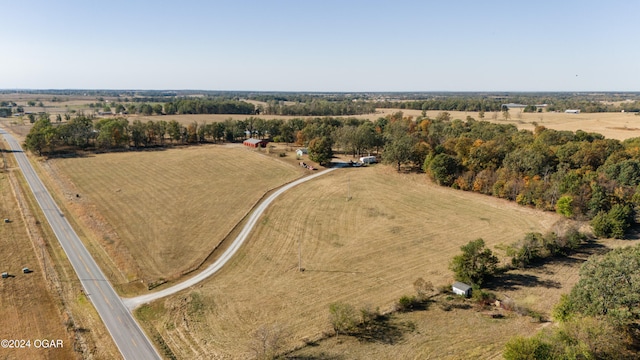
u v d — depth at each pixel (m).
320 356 42.03
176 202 93.50
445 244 70.75
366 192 101.94
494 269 57.25
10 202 90.88
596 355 37.50
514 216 83.44
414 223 80.88
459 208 89.38
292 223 81.56
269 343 42.88
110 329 47.53
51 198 95.44
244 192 101.94
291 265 64.12
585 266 45.50
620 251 48.03
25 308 50.62
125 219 82.19
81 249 69.00
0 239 70.75
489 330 45.66
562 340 37.84
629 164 88.12
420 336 44.97
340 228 78.88
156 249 69.12
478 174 101.00
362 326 47.38
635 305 40.75
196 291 56.38
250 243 72.56
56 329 46.78
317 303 52.78
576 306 43.44
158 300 54.12
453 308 50.84
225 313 50.97
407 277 59.47
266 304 52.81
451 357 40.94
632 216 76.62
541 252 63.84
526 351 36.03
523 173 96.69
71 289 56.19
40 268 61.38
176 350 43.88
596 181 85.81
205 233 76.25
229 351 43.31
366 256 66.69
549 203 84.81
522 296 52.81
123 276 60.41
